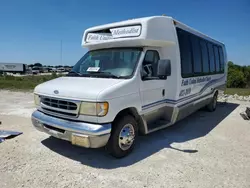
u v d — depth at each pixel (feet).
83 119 12.92
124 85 13.78
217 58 29.53
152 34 15.67
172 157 14.66
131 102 14.33
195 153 15.35
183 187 11.15
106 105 12.54
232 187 11.23
